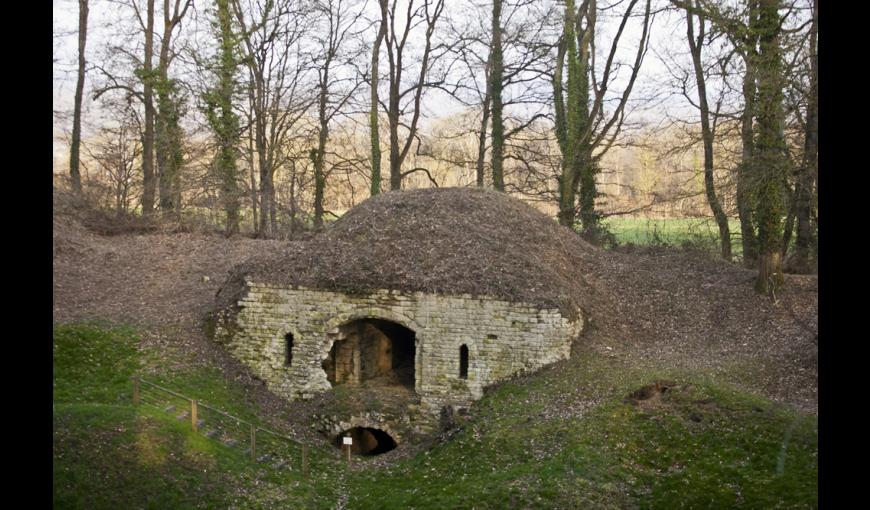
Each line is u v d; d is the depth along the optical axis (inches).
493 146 1305.4
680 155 1214.3
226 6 1140.5
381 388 735.1
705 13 804.6
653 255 1001.5
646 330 783.1
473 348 692.1
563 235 960.9
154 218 1182.3
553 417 606.9
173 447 555.2
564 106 1343.5
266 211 1258.0
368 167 1349.7
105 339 713.6
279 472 593.9
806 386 602.2
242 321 752.3
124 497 493.7
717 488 490.6
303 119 1521.9
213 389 688.4
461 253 749.3
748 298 806.5
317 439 685.3
